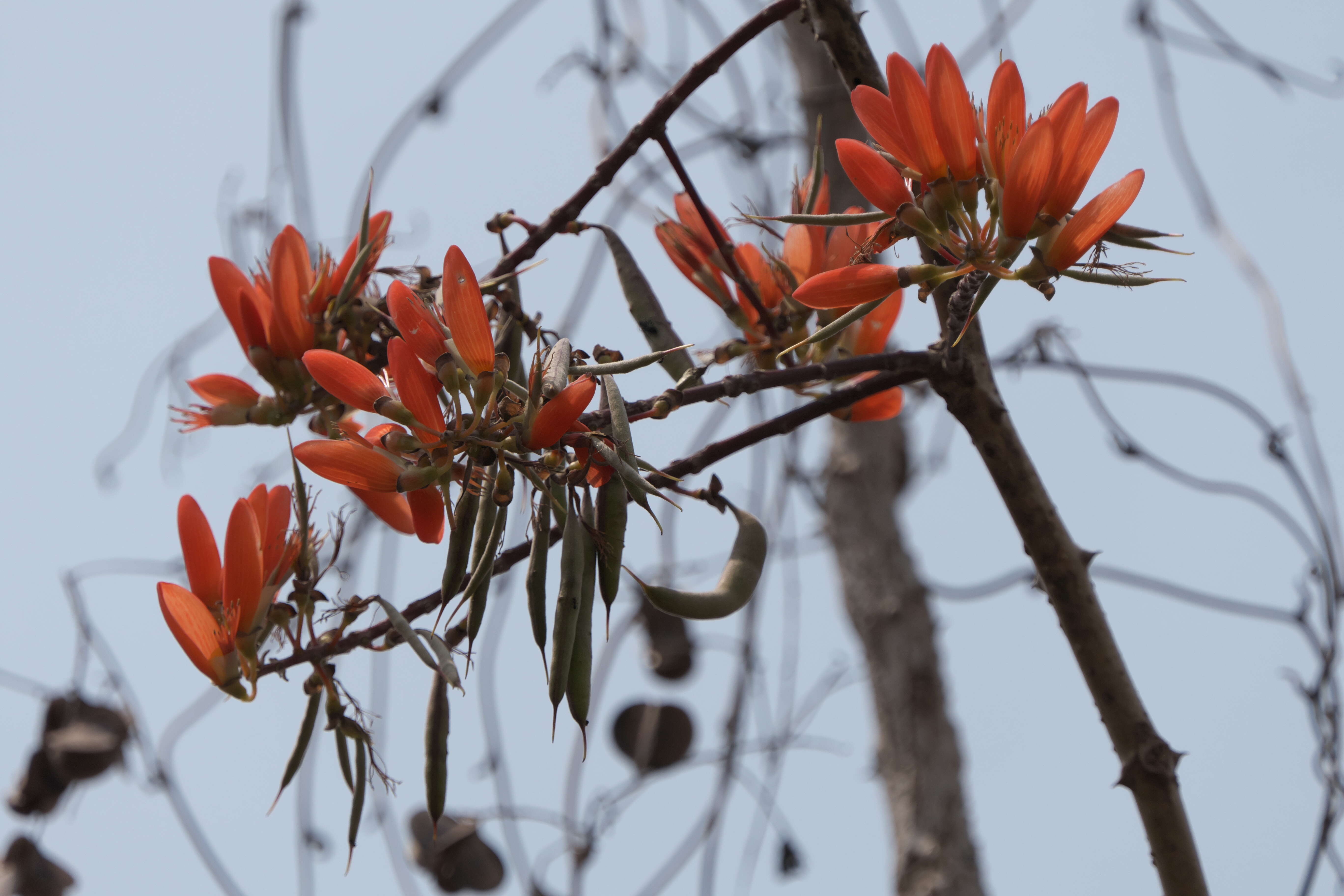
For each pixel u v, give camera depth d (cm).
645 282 193
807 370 190
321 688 188
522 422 181
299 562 188
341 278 193
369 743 188
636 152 194
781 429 191
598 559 182
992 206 184
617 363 184
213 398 194
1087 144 182
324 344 193
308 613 188
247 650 187
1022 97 184
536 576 181
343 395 182
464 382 182
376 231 194
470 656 181
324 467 182
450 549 182
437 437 181
